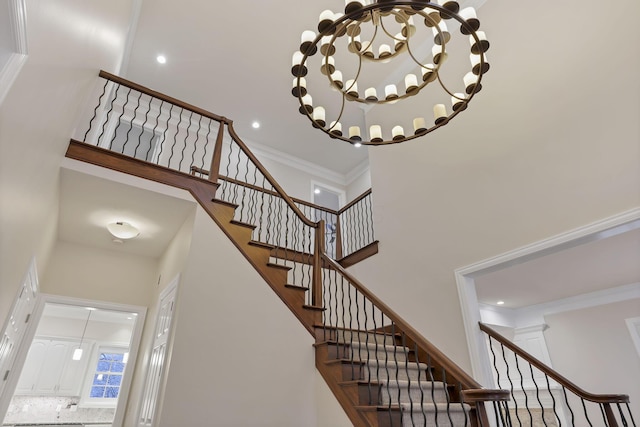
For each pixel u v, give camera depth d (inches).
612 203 106.6
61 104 89.1
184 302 118.7
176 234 159.0
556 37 134.3
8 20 46.0
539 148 129.7
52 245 151.3
